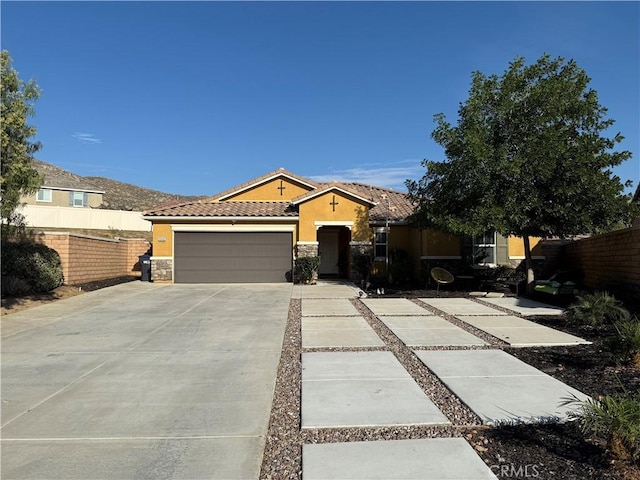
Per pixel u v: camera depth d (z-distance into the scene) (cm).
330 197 1975
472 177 1379
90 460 403
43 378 643
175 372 668
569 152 1311
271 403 541
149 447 428
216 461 400
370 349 785
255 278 1959
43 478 373
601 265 1451
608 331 909
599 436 429
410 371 659
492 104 1430
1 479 371
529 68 1403
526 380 603
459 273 1906
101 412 515
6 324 1027
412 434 446
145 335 918
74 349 806
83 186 4712
